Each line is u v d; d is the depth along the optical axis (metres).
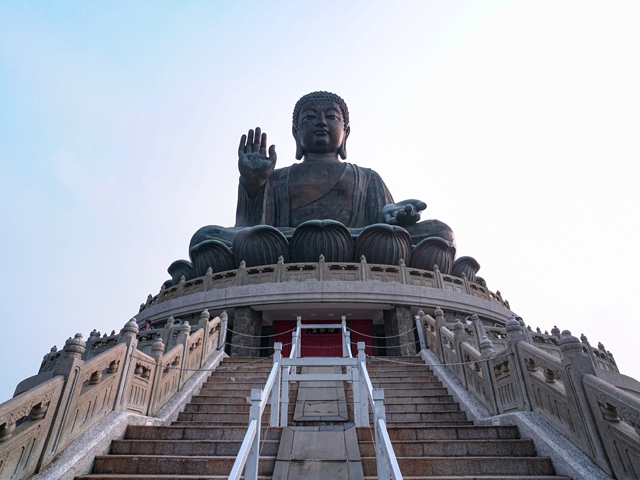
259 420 4.93
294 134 39.75
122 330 9.11
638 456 5.64
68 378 6.90
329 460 6.09
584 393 6.70
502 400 9.21
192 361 12.55
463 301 23.75
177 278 29.84
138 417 8.55
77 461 6.46
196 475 6.52
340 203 33.38
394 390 11.57
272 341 23.28
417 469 6.65
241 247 25.77
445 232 29.19
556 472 6.66
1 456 5.50
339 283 21.70
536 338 19.66
